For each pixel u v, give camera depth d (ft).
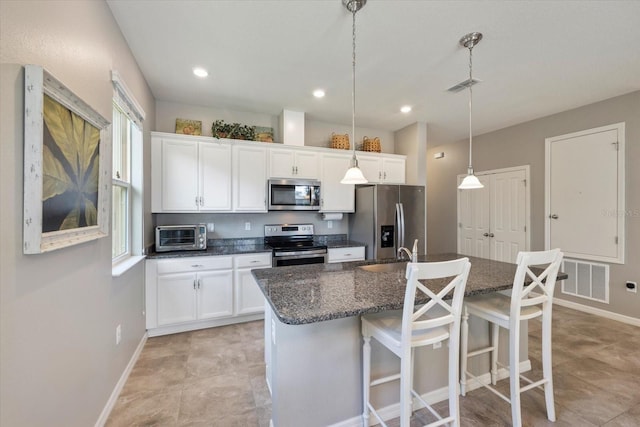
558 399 6.48
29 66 3.33
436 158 19.71
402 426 4.55
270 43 7.59
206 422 5.80
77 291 4.64
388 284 5.87
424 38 7.35
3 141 3.06
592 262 11.71
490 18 6.57
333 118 13.71
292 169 12.42
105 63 5.92
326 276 6.54
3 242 3.05
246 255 10.80
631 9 6.23
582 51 7.92
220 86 10.16
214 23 6.76
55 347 4.01
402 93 10.80
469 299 6.70
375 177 14.06
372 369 5.76
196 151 10.90
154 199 10.30
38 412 3.63
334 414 5.40
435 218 19.75
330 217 13.50
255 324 10.80
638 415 5.96
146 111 9.74
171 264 9.75
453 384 4.92
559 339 9.45
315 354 5.24
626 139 10.74
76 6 4.64
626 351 8.65
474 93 10.78
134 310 8.04
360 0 6.00
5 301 3.07
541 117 13.43
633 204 10.59
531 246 13.85
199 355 8.46
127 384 7.02
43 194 3.51
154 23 6.73
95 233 5.10
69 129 4.16
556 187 12.89
